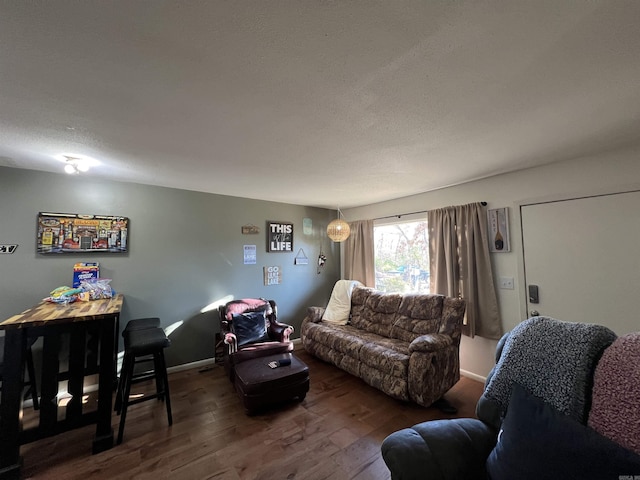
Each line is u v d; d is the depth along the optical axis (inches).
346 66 47.3
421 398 92.9
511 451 38.6
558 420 37.6
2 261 99.0
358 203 175.8
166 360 129.4
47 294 105.0
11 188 101.0
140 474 67.4
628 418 35.0
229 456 73.5
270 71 48.4
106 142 78.6
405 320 127.3
